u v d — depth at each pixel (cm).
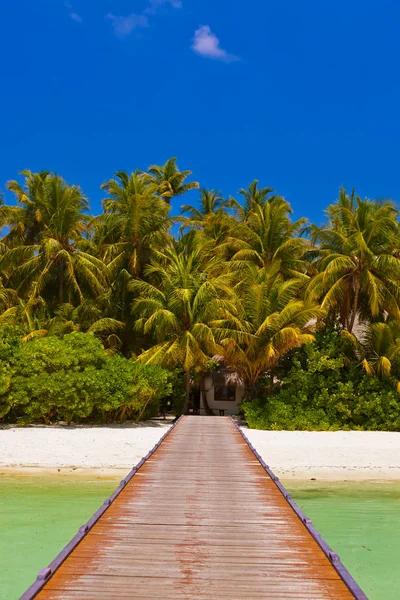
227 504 933
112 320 3434
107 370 2541
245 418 3012
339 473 1730
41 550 927
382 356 2803
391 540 1027
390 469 1797
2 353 2397
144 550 687
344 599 547
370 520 1174
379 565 889
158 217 3712
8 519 1123
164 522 816
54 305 3850
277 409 2734
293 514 869
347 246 3047
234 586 578
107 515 854
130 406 2719
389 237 3041
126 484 1098
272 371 3025
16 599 721
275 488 1064
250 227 3969
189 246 3859
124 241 3709
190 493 1019
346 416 2780
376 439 2386
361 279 3006
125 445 2077
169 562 646
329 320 3259
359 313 3362
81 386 2416
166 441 1820
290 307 2819
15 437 2167
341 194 3431
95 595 549
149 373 2691
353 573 852
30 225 3894
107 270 3597
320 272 3134
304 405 2856
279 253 3556
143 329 3462
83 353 2517
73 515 1156
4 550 927
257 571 621
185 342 2914
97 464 1781
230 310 2981
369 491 1486
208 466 1324
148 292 3297
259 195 4753
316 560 659
